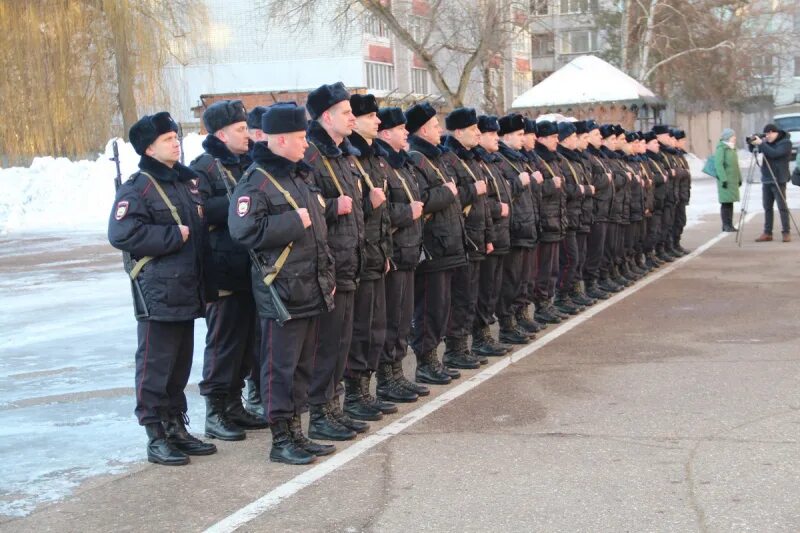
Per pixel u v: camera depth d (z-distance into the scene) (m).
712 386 7.43
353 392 7.05
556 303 11.02
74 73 30.31
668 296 11.88
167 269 6.05
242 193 5.96
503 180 8.95
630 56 41.53
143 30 30.45
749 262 14.66
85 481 5.88
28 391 8.31
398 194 7.24
